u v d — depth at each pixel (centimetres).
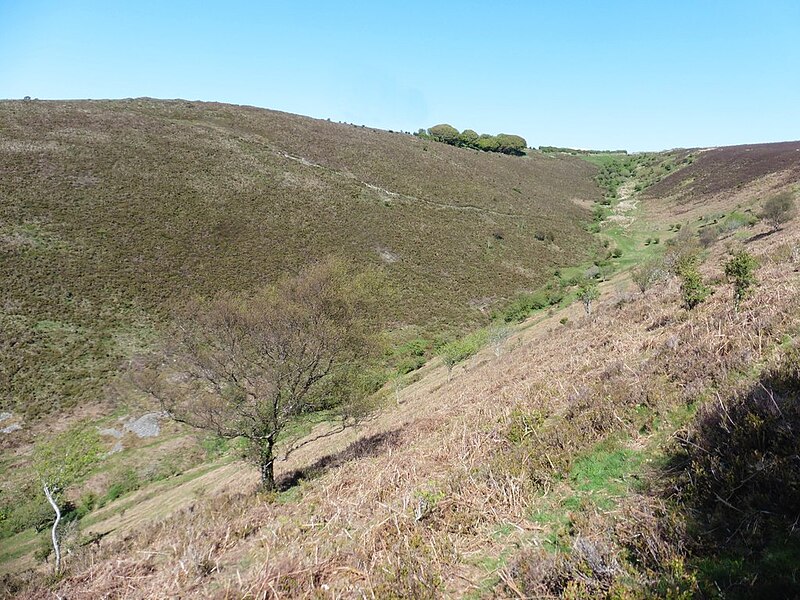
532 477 646
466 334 3891
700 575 362
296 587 544
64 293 3084
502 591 436
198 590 619
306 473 1300
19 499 1994
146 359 2775
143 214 4125
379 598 464
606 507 518
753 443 485
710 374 713
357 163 6988
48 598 749
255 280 3762
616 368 947
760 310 889
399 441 1283
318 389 1359
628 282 3522
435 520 608
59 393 2522
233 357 1264
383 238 5097
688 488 466
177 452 2442
